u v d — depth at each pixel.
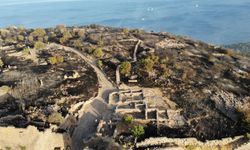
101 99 84.19
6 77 97.62
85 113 78.50
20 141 68.69
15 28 170.50
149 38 136.12
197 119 74.00
